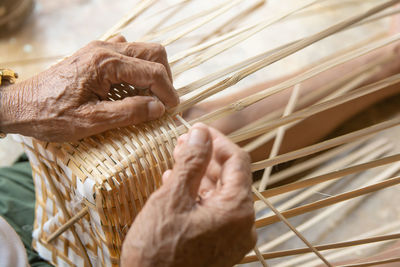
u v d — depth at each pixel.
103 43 0.67
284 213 0.67
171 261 0.56
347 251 0.86
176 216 0.55
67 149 0.65
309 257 0.86
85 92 0.64
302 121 0.89
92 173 0.62
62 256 0.78
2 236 0.68
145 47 0.68
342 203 0.94
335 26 0.68
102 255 0.68
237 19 0.98
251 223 0.57
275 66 1.29
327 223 0.92
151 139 0.63
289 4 1.44
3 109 0.66
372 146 1.02
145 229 0.55
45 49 1.42
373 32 1.34
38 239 0.80
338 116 0.93
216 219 0.55
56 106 0.64
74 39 1.45
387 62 0.95
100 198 0.61
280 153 0.92
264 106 0.89
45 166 0.70
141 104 0.63
